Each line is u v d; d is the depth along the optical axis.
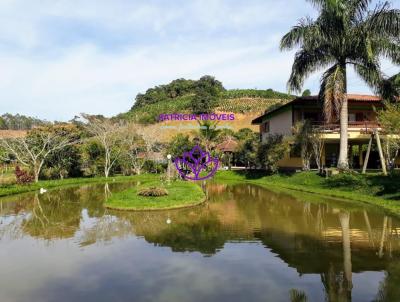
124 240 10.05
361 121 27.27
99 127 37.75
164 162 41.00
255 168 34.91
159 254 8.53
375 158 28.27
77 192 23.94
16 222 13.38
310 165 28.08
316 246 9.09
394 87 21.11
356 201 16.78
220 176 34.75
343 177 20.11
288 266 7.51
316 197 18.62
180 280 6.77
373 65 20.05
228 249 8.91
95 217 13.97
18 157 30.02
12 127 86.56
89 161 36.88
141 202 16.28
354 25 20.08
